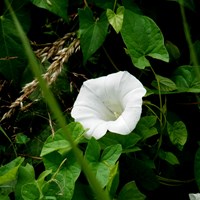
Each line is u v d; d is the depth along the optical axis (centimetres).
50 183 60
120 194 62
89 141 61
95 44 66
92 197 61
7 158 67
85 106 64
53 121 67
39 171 67
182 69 67
